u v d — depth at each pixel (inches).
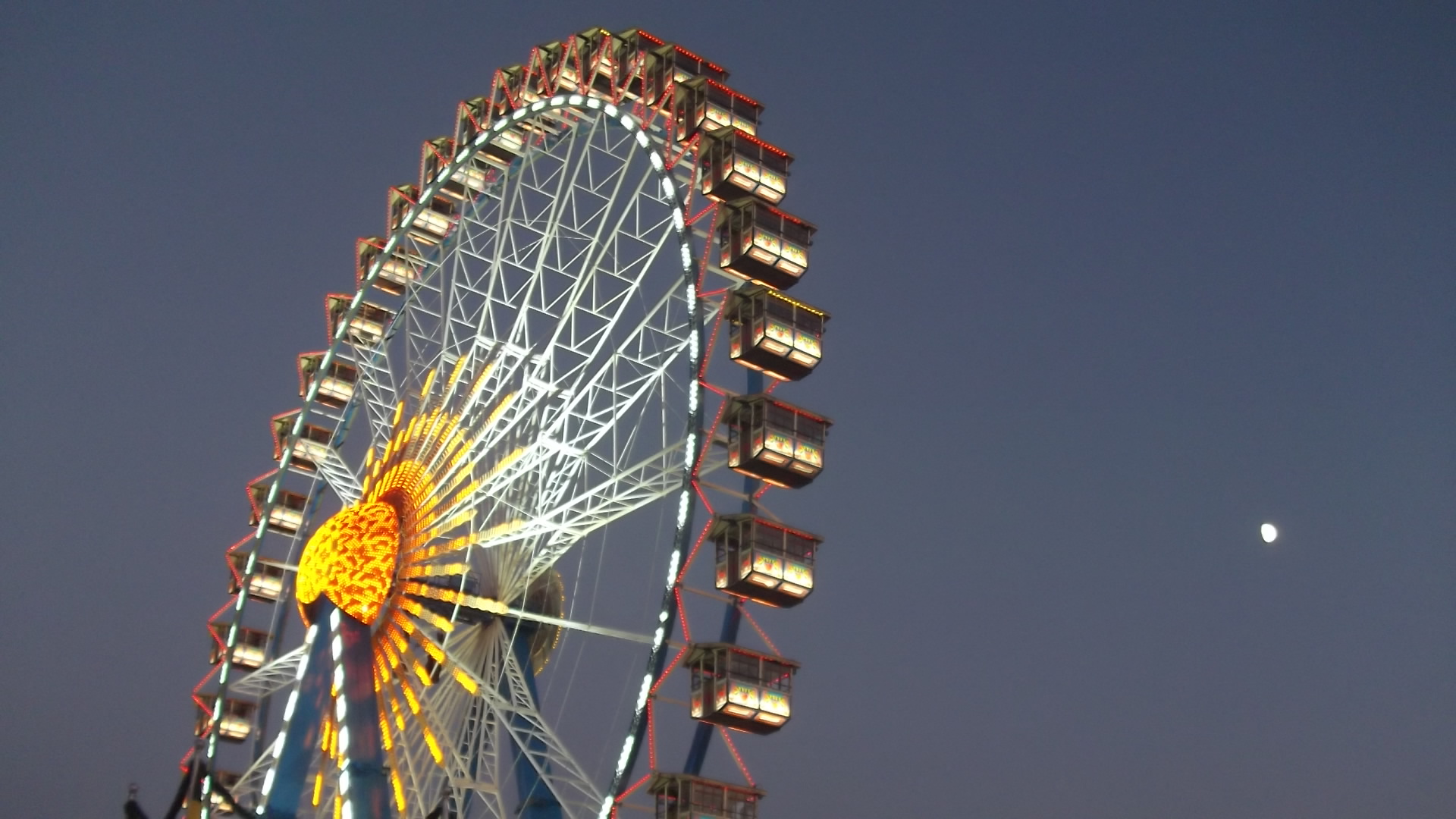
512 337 1711.4
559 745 1497.3
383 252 1911.9
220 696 1814.7
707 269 1622.8
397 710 1547.7
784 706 1518.2
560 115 1835.6
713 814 1460.4
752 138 1689.2
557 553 1649.9
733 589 1544.0
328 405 2171.5
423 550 1577.3
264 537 1873.8
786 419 1596.9
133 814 1421.0
